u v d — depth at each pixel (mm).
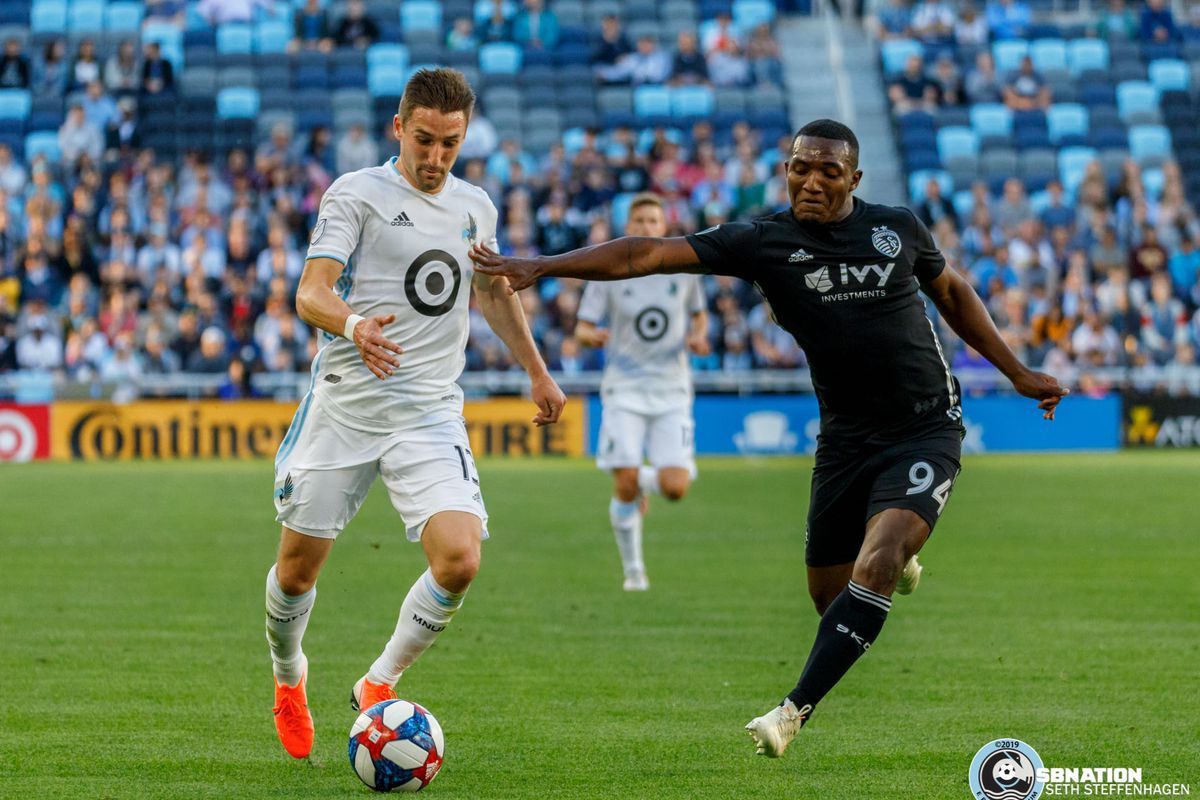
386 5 82438
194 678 19750
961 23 85750
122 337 60062
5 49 73062
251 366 60000
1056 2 90375
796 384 62781
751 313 63750
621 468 28953
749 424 62062
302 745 15570
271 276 62125
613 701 18500
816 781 14688
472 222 15727
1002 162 77125
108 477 51594
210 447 59969
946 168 76812
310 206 65312
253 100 75062
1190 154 79625
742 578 29984
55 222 64125
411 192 15422
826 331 15383
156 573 30172
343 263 15109
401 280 15375
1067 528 38031
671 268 15328
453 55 79375
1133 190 70500
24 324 60688
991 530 37625
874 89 83438
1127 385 64500
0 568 30828
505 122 76375
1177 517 40312
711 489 48625
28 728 16875
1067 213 70875
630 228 29219
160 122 71812
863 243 15375
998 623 24297
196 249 62938
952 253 67375
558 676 20078
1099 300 65812
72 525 38438
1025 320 65125
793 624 24422
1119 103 81938
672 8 85500
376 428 15414
